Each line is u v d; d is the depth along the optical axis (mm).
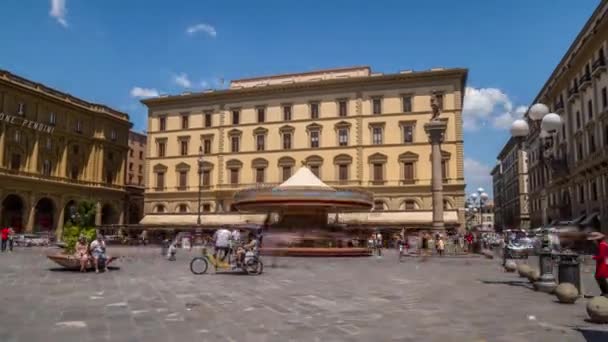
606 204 39969
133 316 9945
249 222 54000
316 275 18734
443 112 56656
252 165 62344
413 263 25797
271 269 21438
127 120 74250
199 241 48250
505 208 118125
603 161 39125
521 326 9086
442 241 33062
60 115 62625
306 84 60562
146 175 67000
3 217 56031
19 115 56562
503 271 21000
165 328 8797
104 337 8078
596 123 41625
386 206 57250
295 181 34594
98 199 67188
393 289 14469
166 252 33062
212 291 13828
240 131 63375
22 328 8758
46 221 61250
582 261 26062
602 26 38312
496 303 11836
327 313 10375
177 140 66188
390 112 58312
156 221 58938
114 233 63000
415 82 57875
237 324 9180
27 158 57969
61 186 61219
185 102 66375
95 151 67812
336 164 59250
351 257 31297
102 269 20328
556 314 10352
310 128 60688
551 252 14539
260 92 62875
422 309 10914
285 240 32969
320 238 33500
